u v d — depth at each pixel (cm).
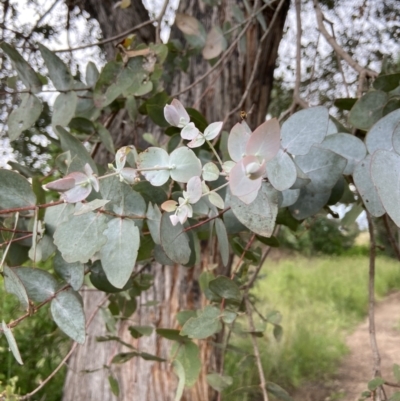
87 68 50
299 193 33
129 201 29
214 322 37
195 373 43
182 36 82
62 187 23
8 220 33
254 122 87
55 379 118
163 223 27
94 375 95
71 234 27
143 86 46
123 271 26
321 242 416
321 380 181
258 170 19
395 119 27
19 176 30
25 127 44
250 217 25
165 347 89
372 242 44
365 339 227
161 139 78
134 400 89
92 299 100
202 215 35
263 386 44
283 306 251
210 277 44
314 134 26
